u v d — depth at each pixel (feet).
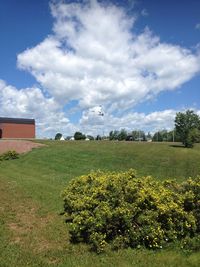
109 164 105.81
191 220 34.83
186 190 38.60
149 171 93.30
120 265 29.78
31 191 61.31
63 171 95.30
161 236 33.42
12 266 29.78
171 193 37.70
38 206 50.14
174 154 119.34
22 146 156.35
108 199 36.06
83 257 31.78
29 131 281.74
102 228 33.88
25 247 34.37
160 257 31.22
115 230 34.53
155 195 35.91
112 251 32.86
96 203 36.19
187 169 92.73
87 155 123.65
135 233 33.37
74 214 37.78
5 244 35.09
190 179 39.96
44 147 153.38
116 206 35.40
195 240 33.78
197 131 145.48
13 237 37.29
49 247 34.53
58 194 58.90
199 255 31.30
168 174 88.07
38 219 43.83
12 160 124.77
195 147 143.23
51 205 50.57
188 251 32.27
